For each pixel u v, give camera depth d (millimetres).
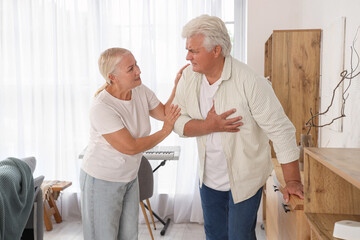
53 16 3922
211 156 1893
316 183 1493
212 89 1853
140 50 3908
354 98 1990
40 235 2576
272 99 1762
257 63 3529
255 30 3512
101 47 3938
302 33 2885
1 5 3992
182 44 3826
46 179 4066
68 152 4039
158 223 3889
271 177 2494
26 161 2475
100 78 3947
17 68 4000
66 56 3979
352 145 2020
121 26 3918
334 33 2354
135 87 2014
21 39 4027
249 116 1791
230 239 1912
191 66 1970
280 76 2938
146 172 3154
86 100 3971
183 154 3861
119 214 2105
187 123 1887
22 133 4055
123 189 2074
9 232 2107
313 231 1479
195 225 3824
